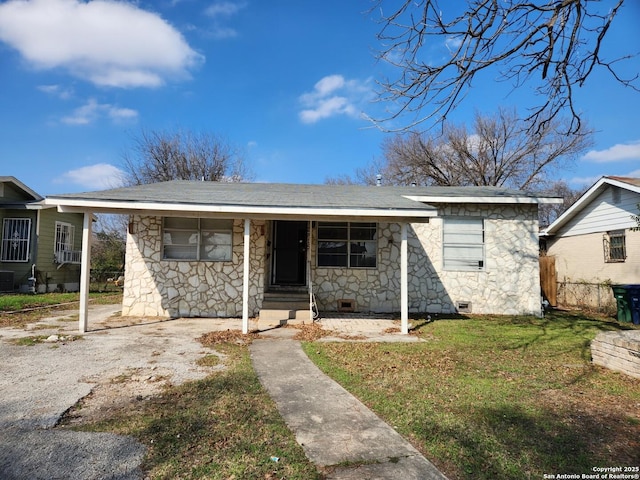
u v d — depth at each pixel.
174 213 8.22
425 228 11.70
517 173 26.03
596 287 12.80
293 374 5.27
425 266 11.63
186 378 4.96
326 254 11.54
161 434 3.31
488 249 11.63
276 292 10.98
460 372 5.39
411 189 12.98
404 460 2.96
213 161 29.98
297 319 9.88
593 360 5.89
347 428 3.53
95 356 6.02
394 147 28.06
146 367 5.43
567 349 6.84
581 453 3.07
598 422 3.68
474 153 26.97
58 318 9.88
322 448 3.13
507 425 3.60
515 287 11.53
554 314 11.78
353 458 2.97
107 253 25.73
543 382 4.92
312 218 8.50
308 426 3.57
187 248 10.66
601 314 11.84
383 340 7.65
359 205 8.17
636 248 11.93
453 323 9.76
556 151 24.44
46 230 17.86
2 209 16.98
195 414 3.76
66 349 6.45
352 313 11.24
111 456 2.92
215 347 6.82
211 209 7.87
